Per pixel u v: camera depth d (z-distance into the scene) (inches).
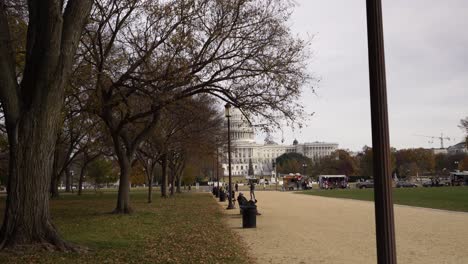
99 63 900.0
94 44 888.9
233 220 990.4
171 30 870.4
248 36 879.7
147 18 890.7
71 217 1003.3
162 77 844.0
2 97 502.6
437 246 580.4
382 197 223.0
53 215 1063.0
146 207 1409.9
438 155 5807.1
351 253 530.9
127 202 1117.7
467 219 931.3
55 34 506.9
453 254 520.1
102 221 904.3
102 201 1870.1
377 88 230.2
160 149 1685.5
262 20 884.6
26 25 908.0
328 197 2075.5
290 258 499.2
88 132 1473.9
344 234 713.6
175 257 492.1
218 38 878.4
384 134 226.5
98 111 971.3
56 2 503.2
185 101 1031.6
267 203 1627.7
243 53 885.2
